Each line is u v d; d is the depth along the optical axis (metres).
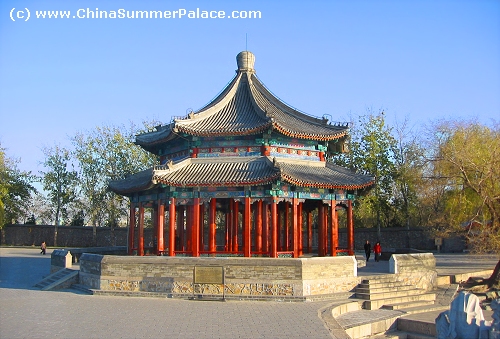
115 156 92.12
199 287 37.53
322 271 37.91
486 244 45.72
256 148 45.22
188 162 45.75
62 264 48.47
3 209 98.00
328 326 27.66
